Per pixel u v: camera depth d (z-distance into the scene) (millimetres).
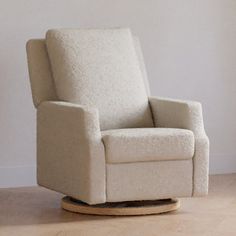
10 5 5070
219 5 5648
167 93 5555
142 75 4887
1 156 5133
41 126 4535
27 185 5215
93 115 4098
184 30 5562
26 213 4395
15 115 5145
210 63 5664
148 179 4219
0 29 5062
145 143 4148
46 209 4496
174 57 5551
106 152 4102
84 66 4516
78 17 5254
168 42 5523
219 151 5746
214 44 5664
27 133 5180
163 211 4383
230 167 5770
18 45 5113
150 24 5457
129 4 5391
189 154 4270
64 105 4281
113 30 4738
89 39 4598
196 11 5586
